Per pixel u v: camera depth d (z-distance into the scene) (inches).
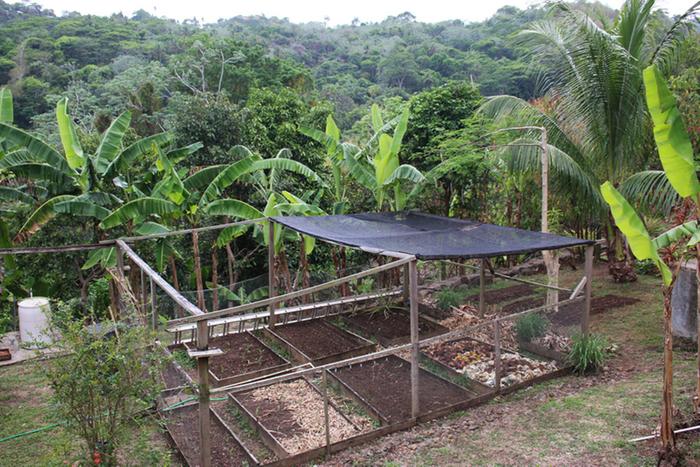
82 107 1080.8
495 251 269.7
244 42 1130.7
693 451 193.3
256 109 639.8
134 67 1309.1
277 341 363.9
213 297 423.8
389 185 426.6
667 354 187.0
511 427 231.1
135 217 392.2
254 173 507.8
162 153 373.1
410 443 224.7
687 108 406.9
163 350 232.8
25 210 421.1
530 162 384.8
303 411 258.4
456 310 408.2
